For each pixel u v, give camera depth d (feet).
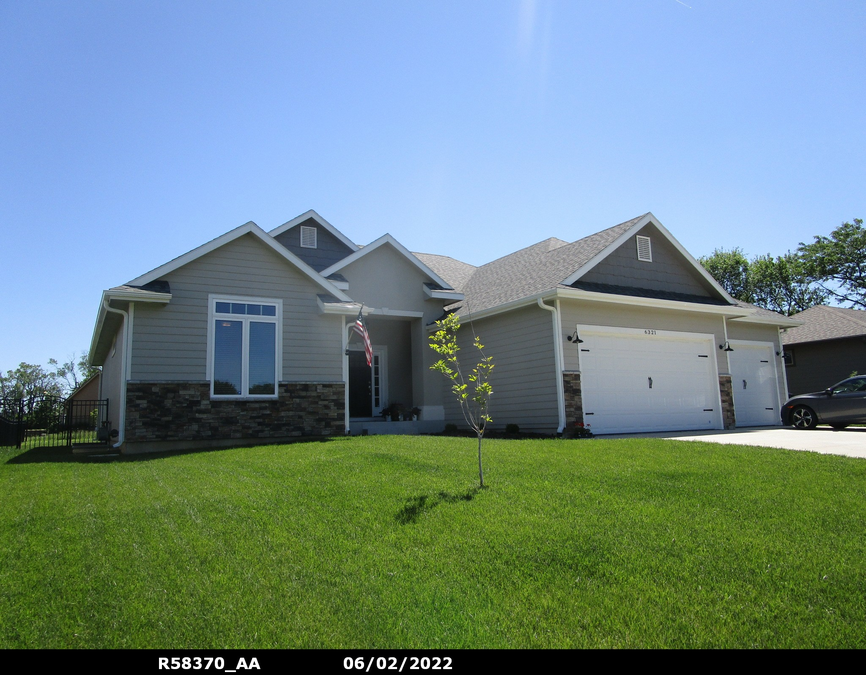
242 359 43.47
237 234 43.62
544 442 35.63
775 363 65.36
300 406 45.03
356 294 56.80
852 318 85.25
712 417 55.52
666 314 53.67
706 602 13.93
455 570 15.87
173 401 40.96
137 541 18.03
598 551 16.88
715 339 57.26
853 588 14.56
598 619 13.16
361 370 60.39
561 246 62.44
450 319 28.02
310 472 27.25
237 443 42.55
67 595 14.23
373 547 17.56
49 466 33.50
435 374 59.26
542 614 13.43
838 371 83.05
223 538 18.30
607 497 22.36
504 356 52.06
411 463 28.35
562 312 47.21
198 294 42.57
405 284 59.36
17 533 19.03
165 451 39.81
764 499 22.04
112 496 23.91
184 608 13.62
